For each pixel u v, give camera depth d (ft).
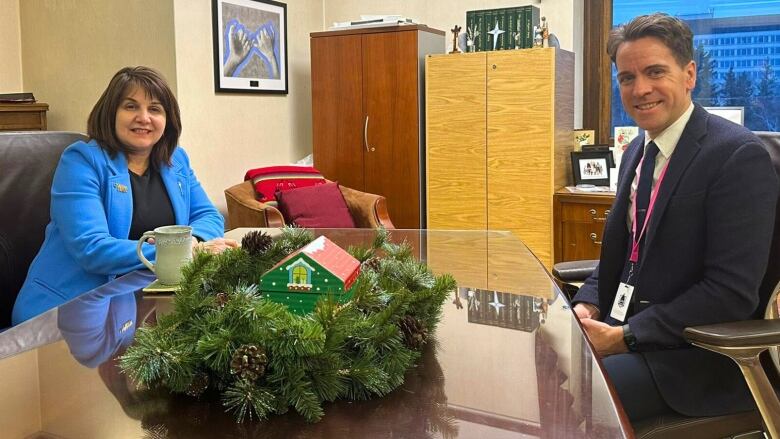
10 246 7.00
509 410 2.82
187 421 2.75
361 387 2.93
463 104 13.87
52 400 2.99
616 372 5.28
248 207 13.02
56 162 7.41
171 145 7.65
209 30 13.73
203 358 2.85
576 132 14.47
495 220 13.85
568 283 7.40
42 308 6.75
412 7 16.29
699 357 5.39
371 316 3.26
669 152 5.99
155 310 4.55
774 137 5.87
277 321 2.88
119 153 7.29
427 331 3.42
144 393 3.04
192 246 5.39
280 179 14.17
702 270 5.71
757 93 13.88
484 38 14.02
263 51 15.15
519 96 13.35
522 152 13.46
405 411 2.82
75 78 13.74
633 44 5.98
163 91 7.38
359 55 14.71
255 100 15.11
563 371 3.27
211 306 3.20
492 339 3.80
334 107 15.08
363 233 7.41
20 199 7.10
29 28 13.97
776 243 5.63
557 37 14.88
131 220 7.29
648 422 5.19
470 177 13.97
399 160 14.58
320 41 15.05
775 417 4.75
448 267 5.75
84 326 4.18
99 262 6.56
